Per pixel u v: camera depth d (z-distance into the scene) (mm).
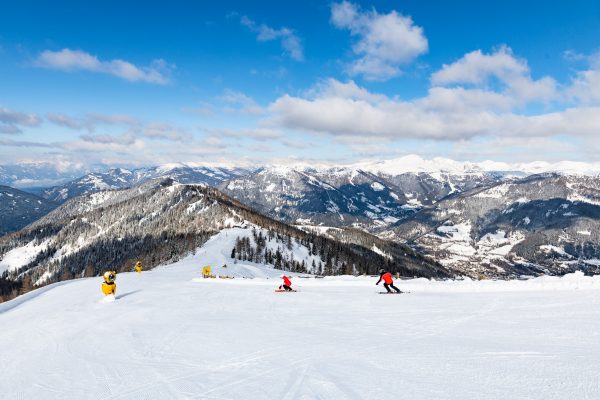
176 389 9406
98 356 13078
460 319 16359
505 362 9836
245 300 26266
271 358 11586
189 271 67625
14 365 12773
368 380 9156
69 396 9477
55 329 18672
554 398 7297
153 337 15453
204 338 14805
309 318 18531
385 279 26578
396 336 13883
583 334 12352
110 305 25984
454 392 8000
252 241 161625
